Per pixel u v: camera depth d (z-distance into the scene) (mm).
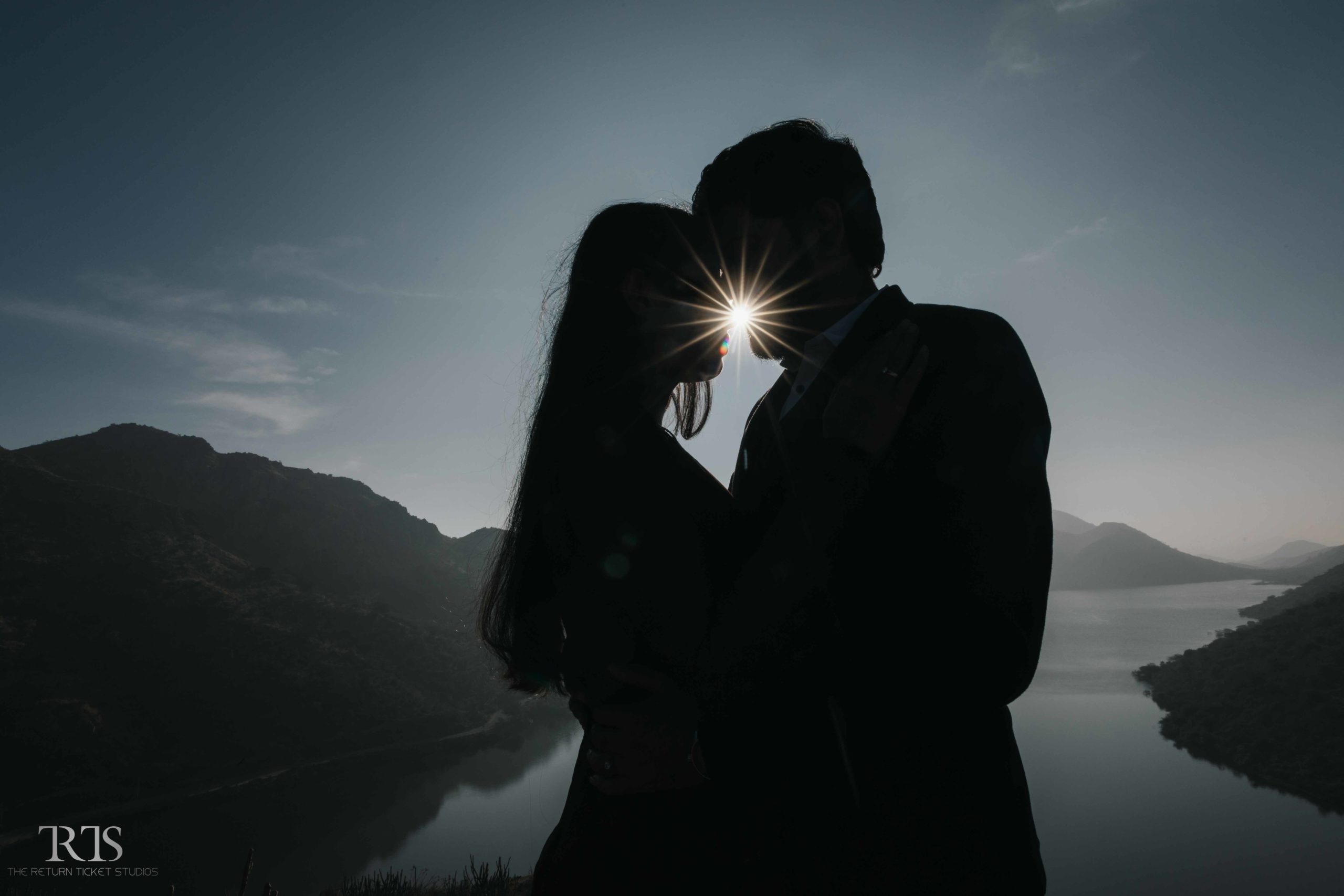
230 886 42438
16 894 40312
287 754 69500
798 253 1199
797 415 1065
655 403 1235
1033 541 828
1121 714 76312
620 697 978
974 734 869
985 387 882
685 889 891
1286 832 44750
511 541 1209
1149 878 40156
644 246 1220
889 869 818
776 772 879
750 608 874
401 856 46531
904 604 834
